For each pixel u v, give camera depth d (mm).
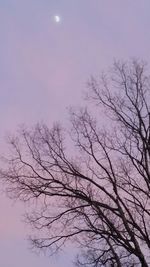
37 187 18734
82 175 18484
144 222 17250
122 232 17453
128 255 17719
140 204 17609
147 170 18156
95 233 17750
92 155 18734
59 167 18781
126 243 17188
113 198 17891
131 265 17766
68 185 18453
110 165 18438
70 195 18312
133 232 17297
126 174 19828
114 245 17625
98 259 17938
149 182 18016
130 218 17453
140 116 18797
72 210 18203
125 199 17812
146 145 18406
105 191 18203
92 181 18359
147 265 16859
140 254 16984
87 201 18016
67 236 18297
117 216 17812
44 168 18891
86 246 18125
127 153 18500
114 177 18234
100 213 17750
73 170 18609
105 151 18703
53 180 18672
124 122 18938
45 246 18609
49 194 18578
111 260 17641
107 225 17547
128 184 18094
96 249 18047
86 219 17953
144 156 18281
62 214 18344
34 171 18953
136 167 18281
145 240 17109
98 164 18531
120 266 17469
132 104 18984
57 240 18438
